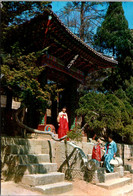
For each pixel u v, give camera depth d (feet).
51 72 42.93
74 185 23.65
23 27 31.37
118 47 65.92
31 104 26.55
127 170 37.58
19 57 25.68
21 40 33.76
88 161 25.72
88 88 72.79
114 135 52.47
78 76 48.80
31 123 36.76
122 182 27.71
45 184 20.02
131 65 64.80
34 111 37.65
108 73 71.51
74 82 48.03
